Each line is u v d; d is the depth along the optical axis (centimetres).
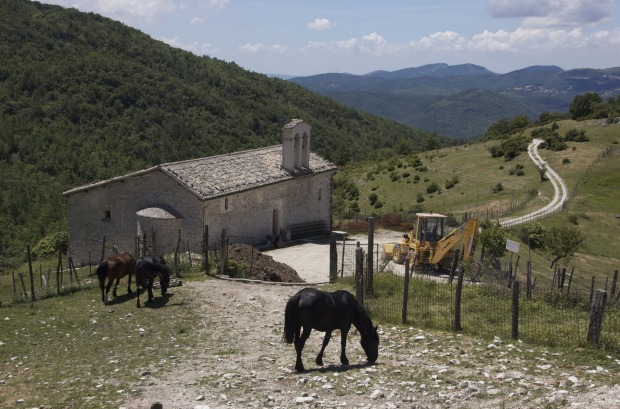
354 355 1507
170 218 3300
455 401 1085
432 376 1250
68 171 6750
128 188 3525
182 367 1409
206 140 9100
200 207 3309
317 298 1325
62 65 9100
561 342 1548
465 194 8162
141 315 1984
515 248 2744
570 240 4288
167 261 2781
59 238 4456
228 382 1269
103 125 8269
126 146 7850
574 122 12194
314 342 1662
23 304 2234
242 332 1773
